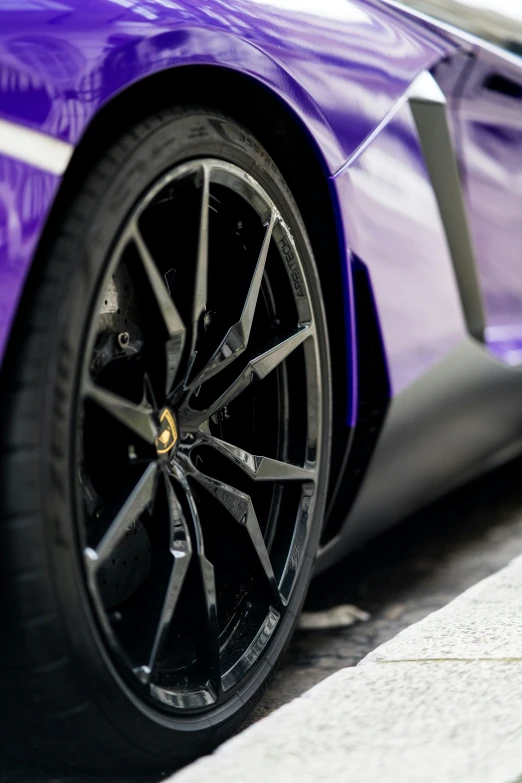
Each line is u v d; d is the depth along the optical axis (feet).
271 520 7.27
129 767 6.51
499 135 9.22
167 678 6.66
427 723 6.27
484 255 8.96
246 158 6.84
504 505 10.63
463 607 7.34
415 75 8.11
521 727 6.18
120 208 6.22
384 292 7.70
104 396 6.20
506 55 9.36
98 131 6.25
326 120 7.26
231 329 6.84
